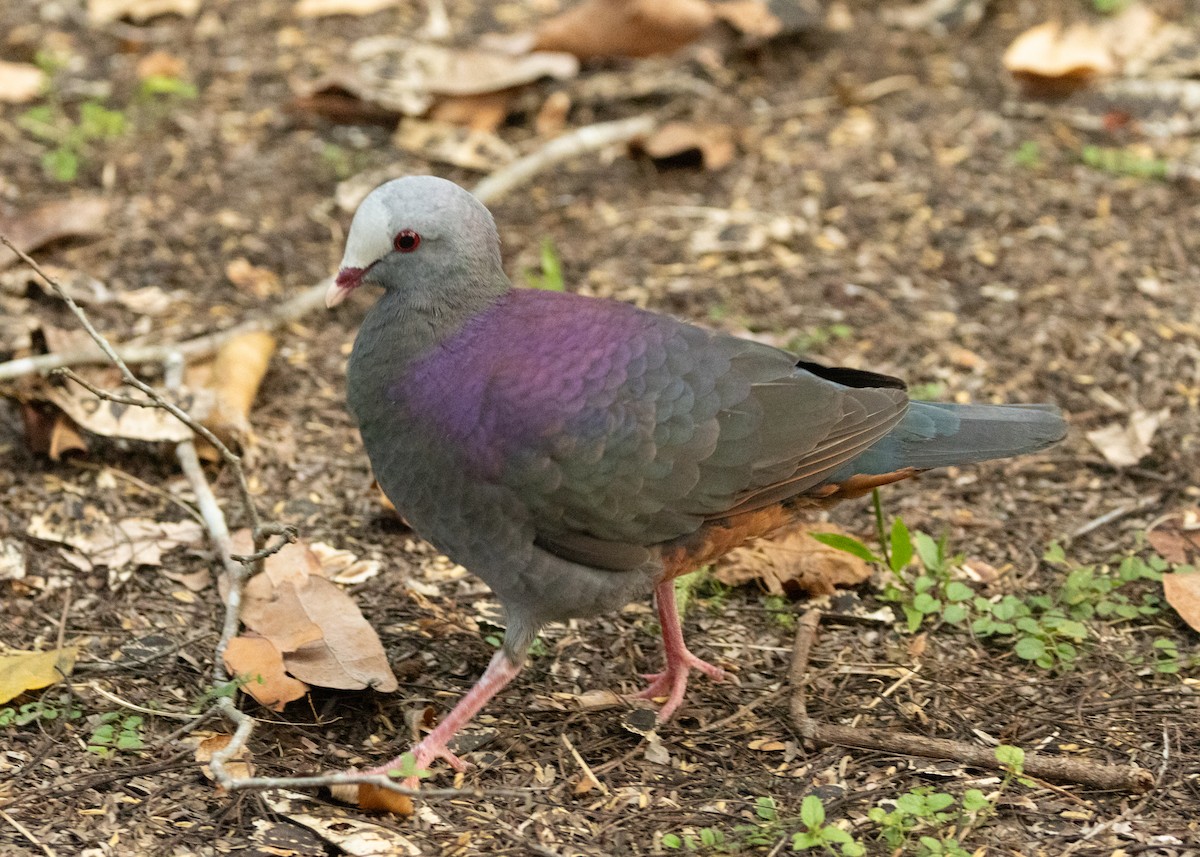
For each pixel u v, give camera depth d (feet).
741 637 30.04
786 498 26.43
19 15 53.78
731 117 48.73
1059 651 28.81
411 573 31.53
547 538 24.95
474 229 25.39
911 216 43.83
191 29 53.47
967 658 29.14
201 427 26.37
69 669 27.07
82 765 25.26
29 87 48.78
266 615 27.81
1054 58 48.93
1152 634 29.60
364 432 25.71
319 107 47.93
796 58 52.39
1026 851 23.67
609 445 24.53
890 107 49.42
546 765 26.13
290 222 43.50
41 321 36.24
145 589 30.27
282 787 23.95
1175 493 33.71
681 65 51.34
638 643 30.04
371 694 27.66
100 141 46.83
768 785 25.53
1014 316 39.63
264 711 26.81
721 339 26.35
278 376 37.60
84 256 41.37
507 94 48.65
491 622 30.04
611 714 27.63
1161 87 49.83
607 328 25.35
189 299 39.91
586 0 56.18
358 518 33.09
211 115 48.49
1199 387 36.83
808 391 26.14
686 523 25.34
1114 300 40.04
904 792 25.20
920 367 37.68
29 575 30.45
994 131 47.93
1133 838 23.93
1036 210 43.93
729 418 25.34
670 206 44.68
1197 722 26.86
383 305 25.64
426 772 24.23
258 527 26.76
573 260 42.11
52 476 33.42
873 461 27.17
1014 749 25.13
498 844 23.85
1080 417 36.09
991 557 32.07
